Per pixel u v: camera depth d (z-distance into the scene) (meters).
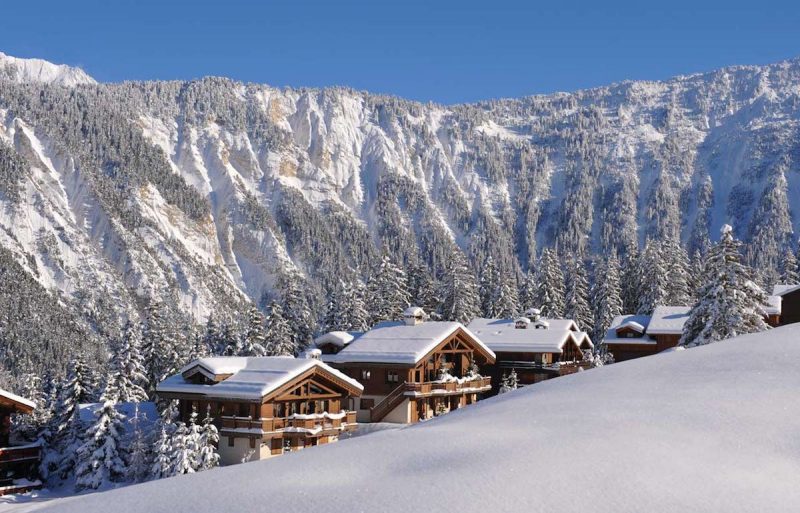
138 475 41.59
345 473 11.48
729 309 48.44
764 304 50.19
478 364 58.72
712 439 11.90
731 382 15.53
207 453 38.12
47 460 45.81
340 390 44.72
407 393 49.69
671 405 14.06
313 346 58.00
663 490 9.70
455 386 52.50
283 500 10.27
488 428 13.81
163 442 38.94
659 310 74.25
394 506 9.57
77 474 42.44
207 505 10.44
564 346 67.38
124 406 52.59
